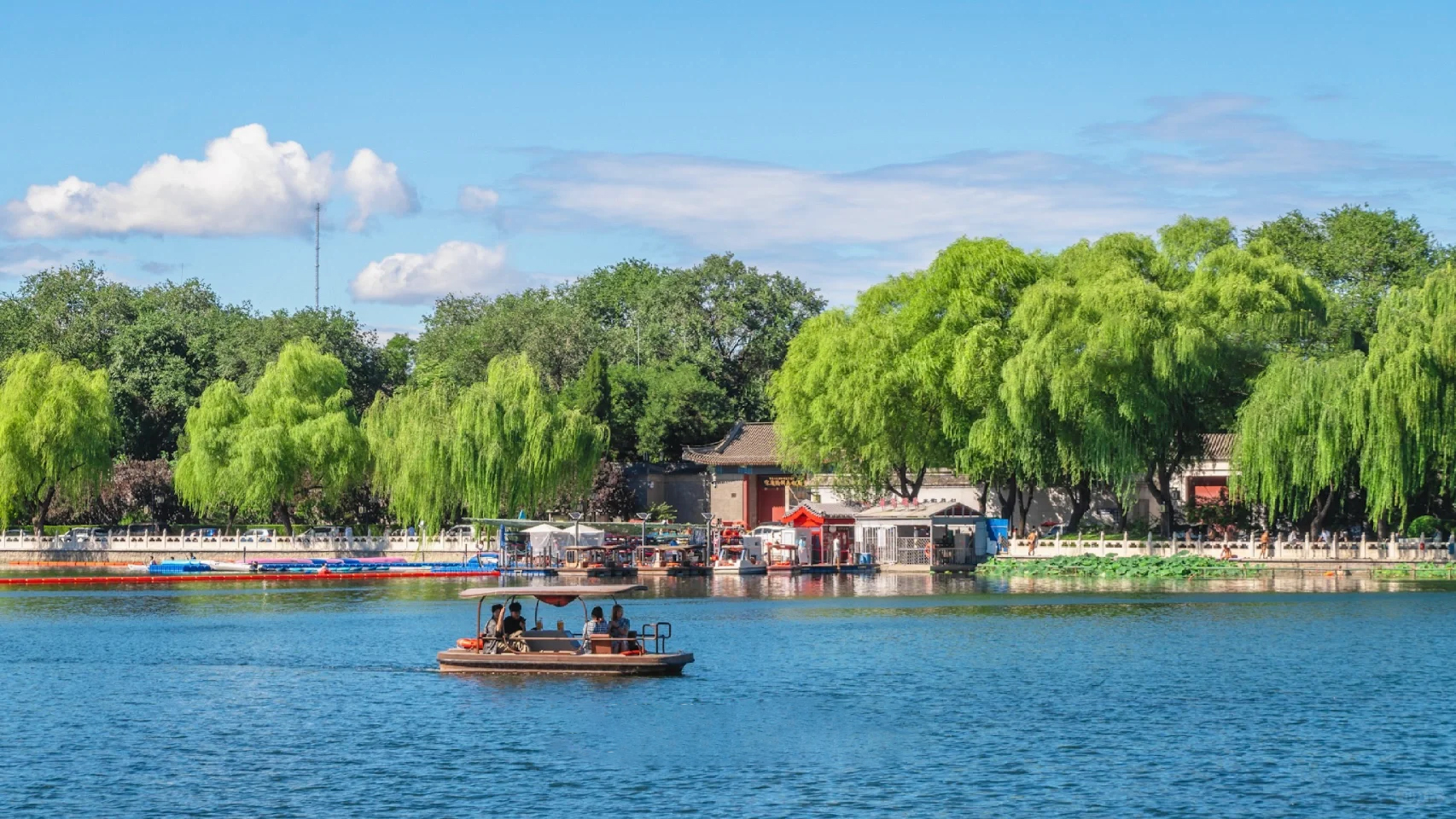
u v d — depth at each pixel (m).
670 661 52.41
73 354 165.62
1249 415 91.19
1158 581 92.62
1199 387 94.94
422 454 107.06
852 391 104.12
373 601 84.62
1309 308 96.94
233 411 117.31
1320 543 93.19
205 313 189.88
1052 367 95.25
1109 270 98.56
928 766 38.06
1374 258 120.62
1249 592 82.56
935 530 106.38
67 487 118.06
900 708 46.00
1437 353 85.94
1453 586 84.06
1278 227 127.94
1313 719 43.50
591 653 52.81
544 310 178.75
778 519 132.75
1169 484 111.88
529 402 108.44
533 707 46.22
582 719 44.25
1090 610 74.06
